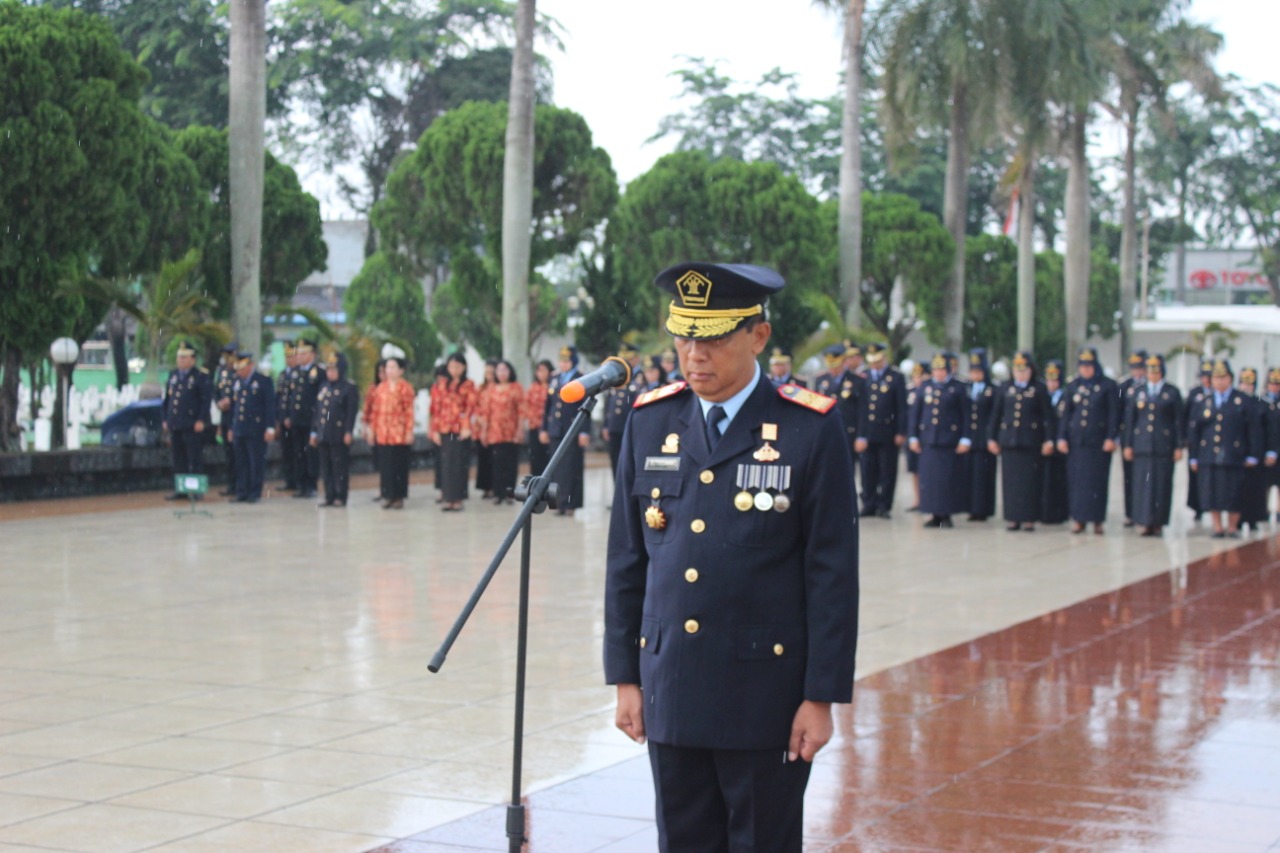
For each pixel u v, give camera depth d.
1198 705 8.57
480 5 47.31
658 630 4.33
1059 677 9.33
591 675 9.21
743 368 4.31
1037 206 62.03
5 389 21.22
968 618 11.57
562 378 19.80
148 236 24.70
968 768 7.18
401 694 8.66
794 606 4.27
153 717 8.09
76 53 20.50
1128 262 44.72
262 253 28.47
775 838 4.29
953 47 31.44
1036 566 14.85
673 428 4.41
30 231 20.30
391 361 20.36
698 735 4.23
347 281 50.06
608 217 31.36
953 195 33.53
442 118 31.17
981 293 46.59
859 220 32.22
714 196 34.28
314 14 46.59
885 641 10.55
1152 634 10.88
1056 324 47.72
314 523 18.23
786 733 4.25
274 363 44.03
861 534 18.02
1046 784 6.91
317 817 6.31
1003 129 33.22
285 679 9.06
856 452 19.98
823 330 30.27
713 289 4.23
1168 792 6.79
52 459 20.30
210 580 13.21
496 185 30.09
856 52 31.70
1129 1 39.06
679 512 4.32
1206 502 17.91
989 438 18.64
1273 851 5.96
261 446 20.78
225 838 6.02
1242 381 18.75
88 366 40.84
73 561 14.44
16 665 9.47
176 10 43.41
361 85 47.81
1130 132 44.12
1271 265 63.38
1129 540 17.50
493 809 6.45
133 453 21.55
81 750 7.40
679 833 4.41
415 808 6.45
